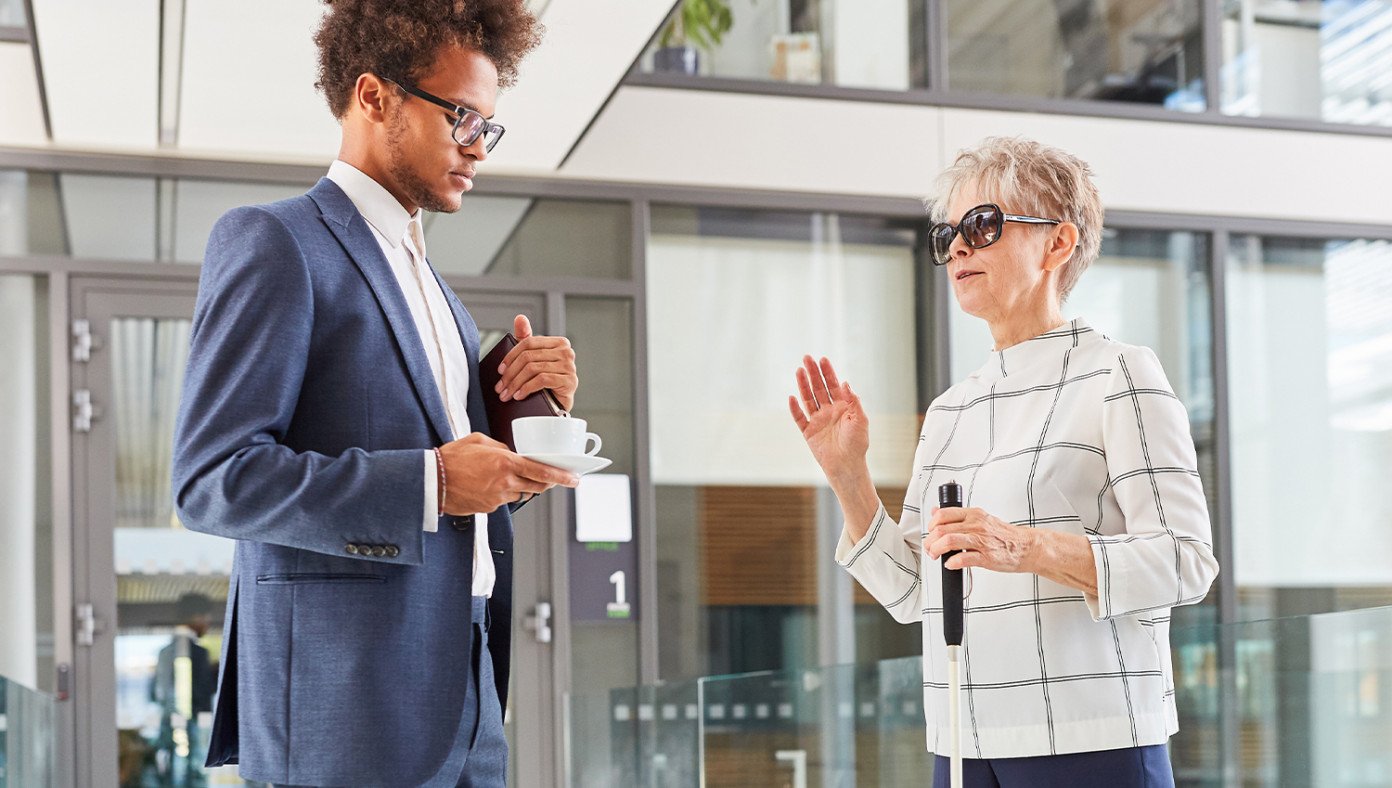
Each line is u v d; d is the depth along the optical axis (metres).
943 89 5.22
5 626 4.27
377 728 1.61
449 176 1.80
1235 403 5.40
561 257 4.84
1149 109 5.39
